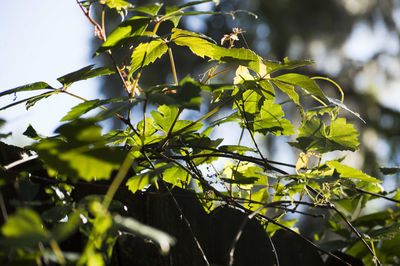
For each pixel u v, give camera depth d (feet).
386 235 3.04
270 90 2.97
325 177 2.94
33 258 2.29
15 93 2.86
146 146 2.95
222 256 2.93
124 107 2.60
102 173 2.48
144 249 2.81
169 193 2.85
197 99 2.60
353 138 3.05
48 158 2.48
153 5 2.74
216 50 2.92
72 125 2.50
